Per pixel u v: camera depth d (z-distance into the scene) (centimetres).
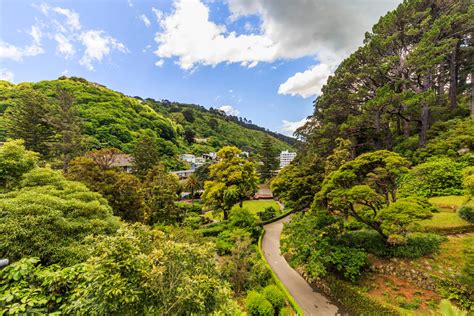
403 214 739
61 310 329
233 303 406
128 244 313
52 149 2214
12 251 420
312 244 952
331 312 798
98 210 659
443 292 680
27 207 493
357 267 810
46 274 339
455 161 1152
